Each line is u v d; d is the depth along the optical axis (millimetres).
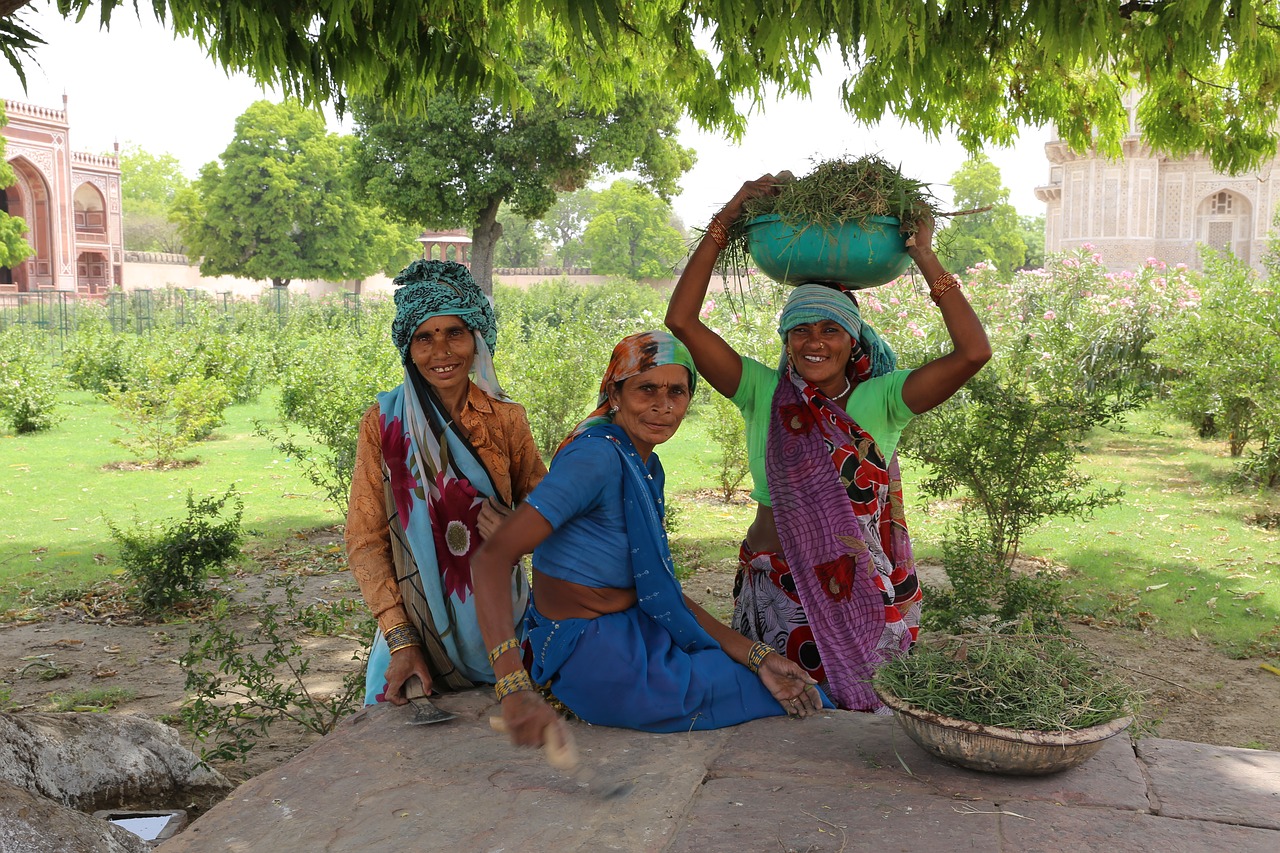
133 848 2367
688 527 8609
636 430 2307
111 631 6180
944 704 2014
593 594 2330
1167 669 5258
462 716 2385
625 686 2275
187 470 11250
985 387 6535
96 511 9289
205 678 4168
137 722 3305
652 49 4637
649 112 20703
